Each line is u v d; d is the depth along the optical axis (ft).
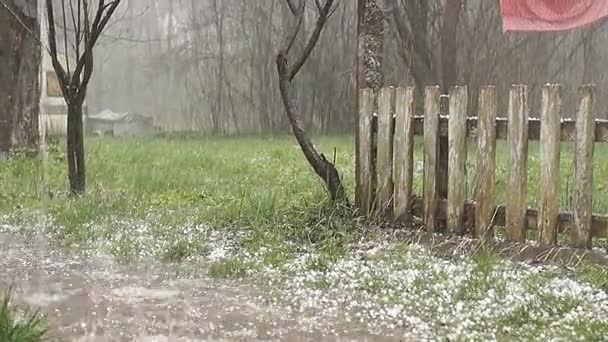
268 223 29.14
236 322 19.85
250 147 79.92
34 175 42.98
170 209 33.68
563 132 23.70
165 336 18.79
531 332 18.10
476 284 21.40
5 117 54.13
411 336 18.52
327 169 29.43
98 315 20.43
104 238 28.81
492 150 24.95
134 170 45.96
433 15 102.06
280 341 18.40
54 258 26.66
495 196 25.82
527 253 24.00
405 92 26.99
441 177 26.55
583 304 19.65
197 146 81.61
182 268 25.27
